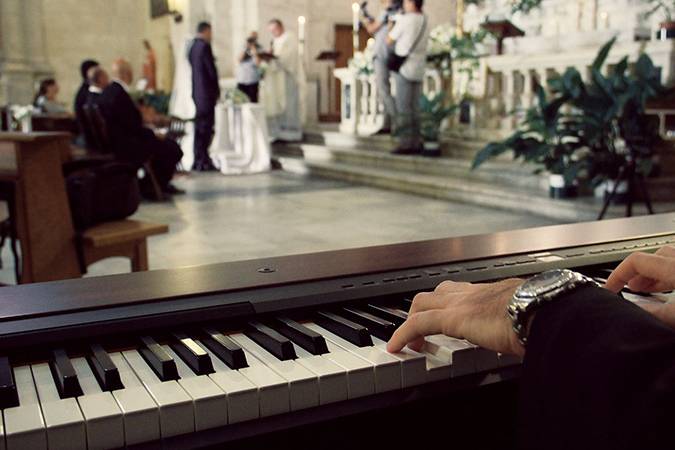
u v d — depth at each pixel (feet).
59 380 2.62
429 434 3.32
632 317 2.17
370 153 34.55
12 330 3.01
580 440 2.05
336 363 2.81
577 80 20.48
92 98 25.62
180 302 3.44
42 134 11.07
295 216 23.98
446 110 31.68
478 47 32.50
